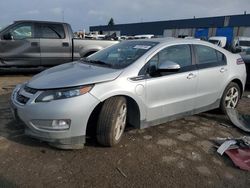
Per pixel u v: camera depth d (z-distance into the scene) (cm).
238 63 578
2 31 905
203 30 5000
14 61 928
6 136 421
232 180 343
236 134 483
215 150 416
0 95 670
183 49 485
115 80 388
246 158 388
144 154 391
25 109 367
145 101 419
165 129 484
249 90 869
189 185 328
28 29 934
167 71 430
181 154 398
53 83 370
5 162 353
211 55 531
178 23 5791
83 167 350
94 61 471
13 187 306
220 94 544
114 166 356
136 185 322
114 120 385
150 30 6303
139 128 427
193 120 538
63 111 353
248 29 4400
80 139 371
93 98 367
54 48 970
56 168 346
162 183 328
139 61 422
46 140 367
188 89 477
